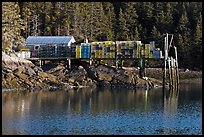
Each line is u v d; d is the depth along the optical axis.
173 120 64.69
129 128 58.88
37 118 64.94
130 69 131.25
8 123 60.81
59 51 127.69
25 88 103.12
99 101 85.25
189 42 166.00
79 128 58.50
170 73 114.62
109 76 116.00
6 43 126.88
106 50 122.88
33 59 122.38
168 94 99.38
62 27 167.12
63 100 85.38
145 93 100.75
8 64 108.25
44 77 109.94
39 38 133.38
